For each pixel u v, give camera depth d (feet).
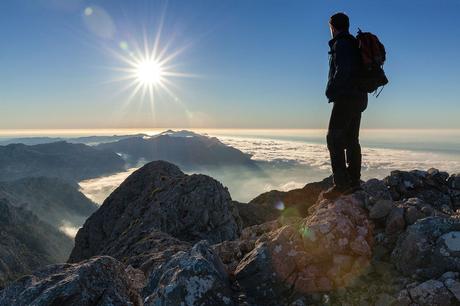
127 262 20.76
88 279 9.70
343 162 11.39
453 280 7.50
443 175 12.82
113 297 9.68
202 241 10.10
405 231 9.02
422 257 8.21
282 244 9.52
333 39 10.91
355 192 11.19
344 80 10.27
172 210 42.01
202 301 8.43
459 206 11.91
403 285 8.15
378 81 10.51
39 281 9.74
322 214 10.15
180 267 9.07
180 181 46.55
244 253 11.27
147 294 10.00
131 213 46.55
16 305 9.12
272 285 9.06
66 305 8.97
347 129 11.49
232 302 8.61
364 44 10.32
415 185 12.60
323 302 8.46
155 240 27.09
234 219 44.21
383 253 9.13
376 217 10.03
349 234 9.42
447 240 8.13
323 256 9.20
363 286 8.57
